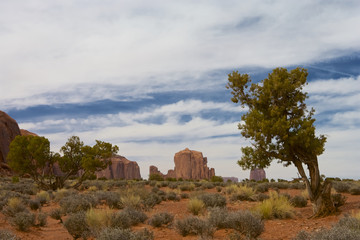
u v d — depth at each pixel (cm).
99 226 963
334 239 575
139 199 1739
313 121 1365
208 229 909
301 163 1373
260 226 873
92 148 3712
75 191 2662
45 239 995
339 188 2477
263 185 2948
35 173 3547
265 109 1460
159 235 965
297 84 1388
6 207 1437
